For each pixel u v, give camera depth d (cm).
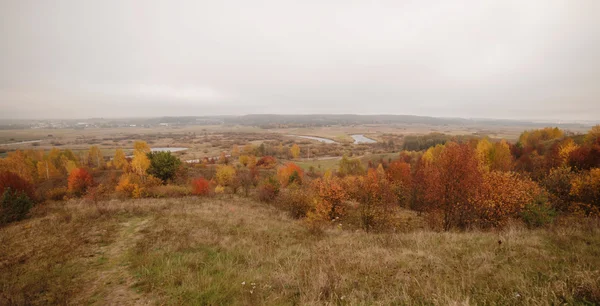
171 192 3353
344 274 777
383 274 767
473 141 6500
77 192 3984
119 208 1855
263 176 6159
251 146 12775
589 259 739
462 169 1816
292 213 2445
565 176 2572
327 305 608
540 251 840
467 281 678
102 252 1038
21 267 879
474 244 987
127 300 694
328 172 6369
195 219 1650
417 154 8975
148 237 1234
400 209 2745
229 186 4391
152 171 4084
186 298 684
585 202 2159
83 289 755
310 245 1199
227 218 1762
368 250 1012
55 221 1488
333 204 2439
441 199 1888
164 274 824
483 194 1778
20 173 5656
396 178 4462
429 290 639
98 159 8794
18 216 1683
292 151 11812
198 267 895
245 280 780
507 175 2016
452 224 1792
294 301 658
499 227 1650
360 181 2769
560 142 5675
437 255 887
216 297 683
